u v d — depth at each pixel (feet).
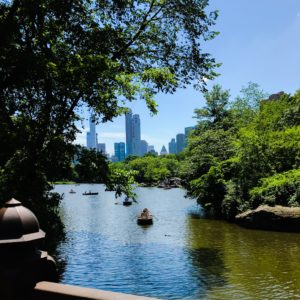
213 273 62.90
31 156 42.29
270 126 149.28
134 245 90.12
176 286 56.80
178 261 72.49
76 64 41.65
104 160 49.29
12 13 40.06
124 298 6.28
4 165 41.14
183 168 175.73
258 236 98.12
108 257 77.77
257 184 125.59
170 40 58.90
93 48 46.55
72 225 129.70
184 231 110.01
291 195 114.11
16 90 41.81
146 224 128.26
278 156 129.90
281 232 104.01
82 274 65.21
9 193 39.47
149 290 55.62
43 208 43.73
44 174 44.32
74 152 45.21
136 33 56.75
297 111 155.02
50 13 42.70
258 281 57.47
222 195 142.82
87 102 46.68
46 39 41.78
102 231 114.52
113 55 54.19
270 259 71.77
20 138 39.27
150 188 405.18
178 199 246.27
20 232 7.13
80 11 43.93
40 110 43.50
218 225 120.37
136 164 513.45
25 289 7.07
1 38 38.09
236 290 53.57
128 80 49.78
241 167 133.08
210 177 144.05
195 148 169.17
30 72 38.55
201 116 204.95
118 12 52.54
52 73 40.40
